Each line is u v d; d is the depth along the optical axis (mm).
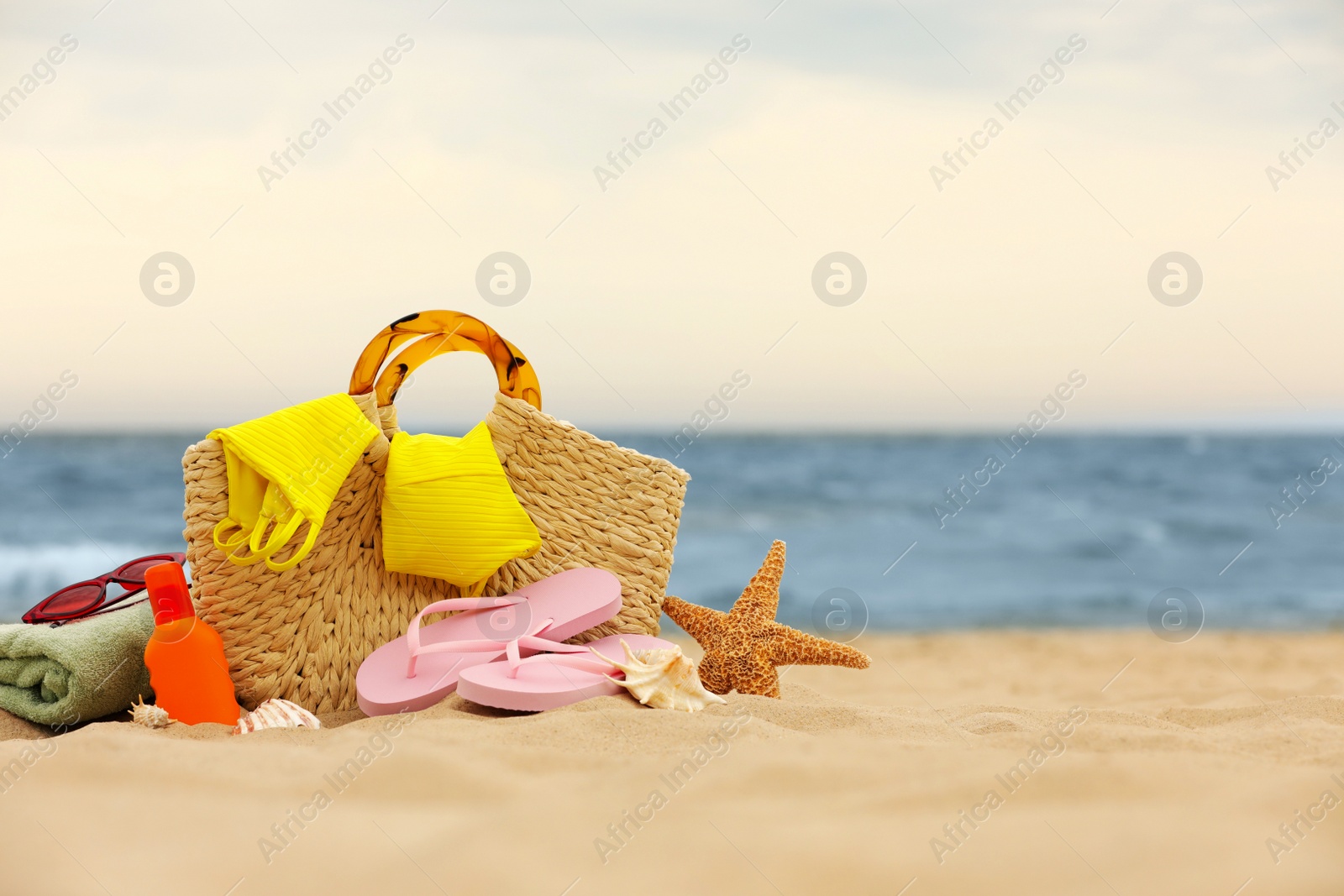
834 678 5250
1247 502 14922
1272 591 9164
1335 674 5227
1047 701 4445
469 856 1496
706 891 1388
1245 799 1620
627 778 1760
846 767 1791
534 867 1460
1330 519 13398
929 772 1769
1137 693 4656
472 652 2625
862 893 1380
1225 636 6910
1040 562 10531
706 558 10828
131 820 1637
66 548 11156
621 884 1409
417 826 1607
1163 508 14641
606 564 2881
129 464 14906
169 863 1493
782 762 1796
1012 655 6051
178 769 1824
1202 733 2197
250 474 2502
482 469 2756
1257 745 1982
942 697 4641
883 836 1533
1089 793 1663
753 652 2703
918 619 7906
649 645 2752
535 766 1832
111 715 2613
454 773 1776
